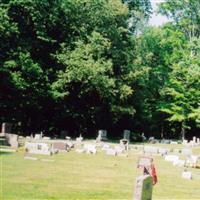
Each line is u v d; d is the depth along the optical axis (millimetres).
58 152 32844
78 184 19000
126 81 58031
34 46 51312
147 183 14898
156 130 74000
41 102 52875
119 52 57000
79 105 57156
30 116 53969
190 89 61250
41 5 50469
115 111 57406
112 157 32750
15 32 46906
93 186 18844
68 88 53312
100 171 24031
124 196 17219
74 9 54875
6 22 45375
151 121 71625
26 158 26578
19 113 52281
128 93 55562
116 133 66750
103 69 50312
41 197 15461
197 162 33688
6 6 48094
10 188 16547
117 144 46188
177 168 29562
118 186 19453
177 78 63375
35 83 48719
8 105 49375
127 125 67688
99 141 49781
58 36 54562
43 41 52469
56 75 52031
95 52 52250
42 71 48781
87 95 55844
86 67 49562
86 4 55594
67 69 50719
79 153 33875
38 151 30188
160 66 68562
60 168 23688
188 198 18391
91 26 55969
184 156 38562
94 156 32406
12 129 52531
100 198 16375
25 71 47688
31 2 48781
